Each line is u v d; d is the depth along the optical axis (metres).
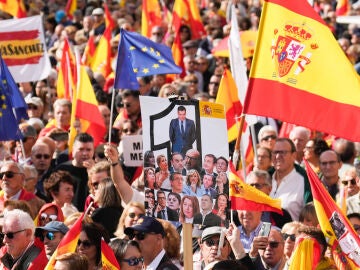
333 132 17.28
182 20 41.31
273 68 17.55
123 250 17.27
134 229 17.94
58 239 18.39
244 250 18.00
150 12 40.78
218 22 43.44
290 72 17.45
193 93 32.62
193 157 15.54
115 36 43.47
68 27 44.78
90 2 53.22
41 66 31.44
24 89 37.03
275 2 17.58
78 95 28.91
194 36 41.81
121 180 21.09
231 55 25.78
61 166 25.83
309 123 17.34
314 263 16.50
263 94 17.55
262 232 19.75
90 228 17.91
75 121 29.33
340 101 17.23
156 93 33.75
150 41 23.86
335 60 17.27
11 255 19.03
